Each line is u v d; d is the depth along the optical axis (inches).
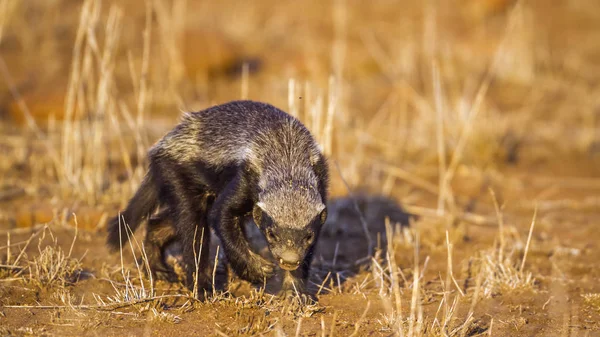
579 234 488.1
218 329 322.7
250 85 809.5
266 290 368.5
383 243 456.1
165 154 370.3
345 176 541.6
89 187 493.7
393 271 355.3
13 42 845.2
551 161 656.4
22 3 865.5
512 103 804.6
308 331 321.7
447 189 543.2
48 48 823.7
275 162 339.9
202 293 355.9
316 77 778.2
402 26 1017.5
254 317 335.3
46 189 513.3
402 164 625.6
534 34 987.9
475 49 930.1
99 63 553.3
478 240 466.0
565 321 339.3
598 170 637.9
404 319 337.4
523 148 680.4
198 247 363.6
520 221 513.0
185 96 754.8
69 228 450.9
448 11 1097.4
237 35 922.7
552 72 912.3
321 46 922.7
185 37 827.4
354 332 313.3
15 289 359.3
